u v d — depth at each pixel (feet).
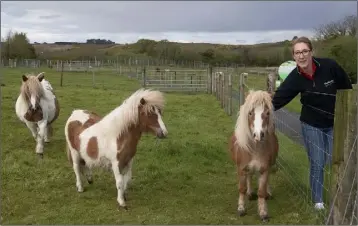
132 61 192.13
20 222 17.95
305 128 19.47
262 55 156.66
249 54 161.17
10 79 91.04
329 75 18.26
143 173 25.12
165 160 27.96
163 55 197.88
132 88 84.79
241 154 18.25
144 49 221.25
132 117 19.40
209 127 40.83
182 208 19.95
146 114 19.63
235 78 81.76
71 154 21.83
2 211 19.02
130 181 22.07
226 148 31.73
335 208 14.80
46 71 139.54
